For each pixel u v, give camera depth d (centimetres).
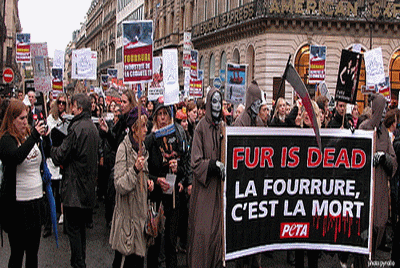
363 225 571
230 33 3281
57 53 1434
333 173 566
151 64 601
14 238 530
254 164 545
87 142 623
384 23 2862
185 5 4416
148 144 609
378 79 1127
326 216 567
